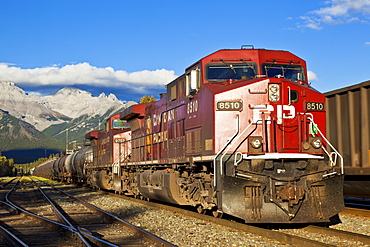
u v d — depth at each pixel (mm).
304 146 10961
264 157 10609
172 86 15820
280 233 9250
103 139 29484
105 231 11367
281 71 12406
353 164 13641
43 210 17812
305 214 10469
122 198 22125
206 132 11984
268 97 11266
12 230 11945
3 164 137250
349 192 14648
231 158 10742
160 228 11469
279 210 10492
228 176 10477
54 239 10375
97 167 30797
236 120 11297
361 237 9070
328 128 15188
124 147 24953
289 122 11195
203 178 12742
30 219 14516
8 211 17891
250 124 11062
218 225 11453
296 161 10812
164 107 16969
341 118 14406
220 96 11414
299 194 10273
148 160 19188
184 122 14234
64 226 11484
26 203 21766
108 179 27484
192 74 12562
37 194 28609
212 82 12312
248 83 11391
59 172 54719
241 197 10438
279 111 11211
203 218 12672
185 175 14430
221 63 12406
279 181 10516
